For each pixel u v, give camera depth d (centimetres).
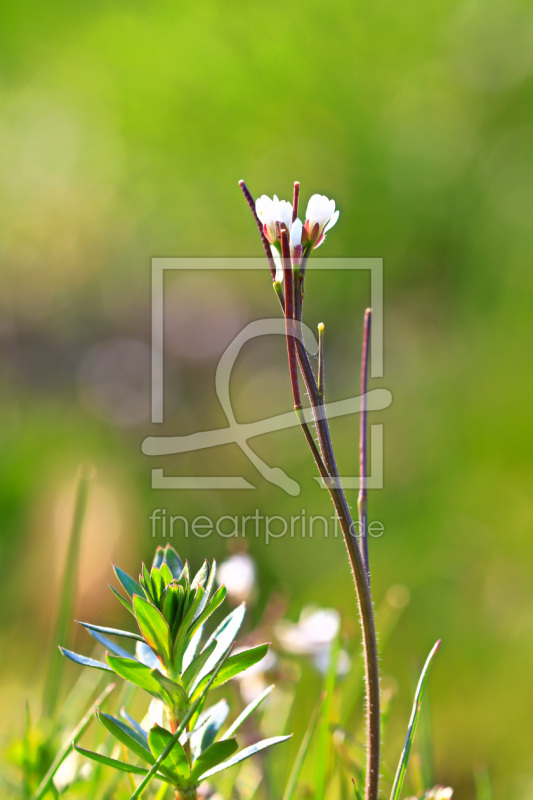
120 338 114
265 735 42
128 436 105
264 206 36
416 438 101
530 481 94
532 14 110
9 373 112
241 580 43
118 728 37
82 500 44
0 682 78
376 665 36
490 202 107
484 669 83
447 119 113
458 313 107
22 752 41
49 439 106
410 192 112
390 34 117
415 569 92
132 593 37
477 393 100
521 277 102
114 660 36
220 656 37
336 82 117
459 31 114
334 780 42
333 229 112
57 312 117
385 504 96
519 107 108
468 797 72
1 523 99
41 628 88
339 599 88
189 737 37
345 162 115
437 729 78
